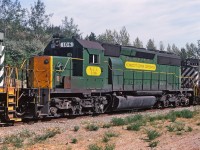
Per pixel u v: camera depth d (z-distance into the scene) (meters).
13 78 15.54
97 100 19.06
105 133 12.06
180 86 27.09
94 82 18.77
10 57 35.81
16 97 15.03
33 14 87.38
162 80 24.80
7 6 83.06
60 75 17.00
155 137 11.38
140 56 22.70
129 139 11.26
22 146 10.36
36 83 16.73
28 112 15.57
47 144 10.59
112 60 20.09
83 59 17.94
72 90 17.39
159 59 24.52
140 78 22.50
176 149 9.43
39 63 16.73
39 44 42.94
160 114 17.83
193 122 15.11
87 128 13.41
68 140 11.16
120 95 20.98
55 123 14.95
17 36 80.12
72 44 18.11
